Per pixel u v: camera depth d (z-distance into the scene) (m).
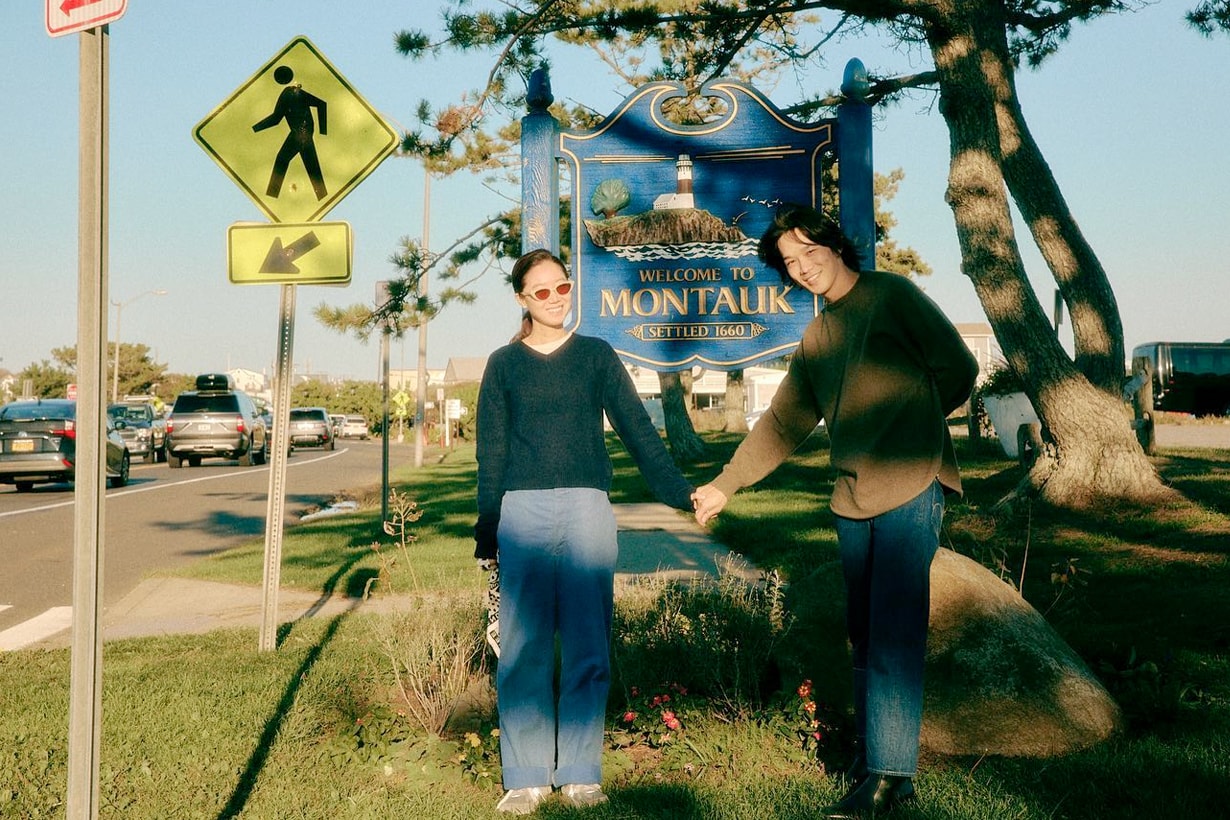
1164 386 38.75
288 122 5.41
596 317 5.66
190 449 31.80
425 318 9.68
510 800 3.62
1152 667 4.36
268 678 5.41
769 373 68.50
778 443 3.81
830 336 3.60
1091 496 9.12
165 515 16.91
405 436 76.38
